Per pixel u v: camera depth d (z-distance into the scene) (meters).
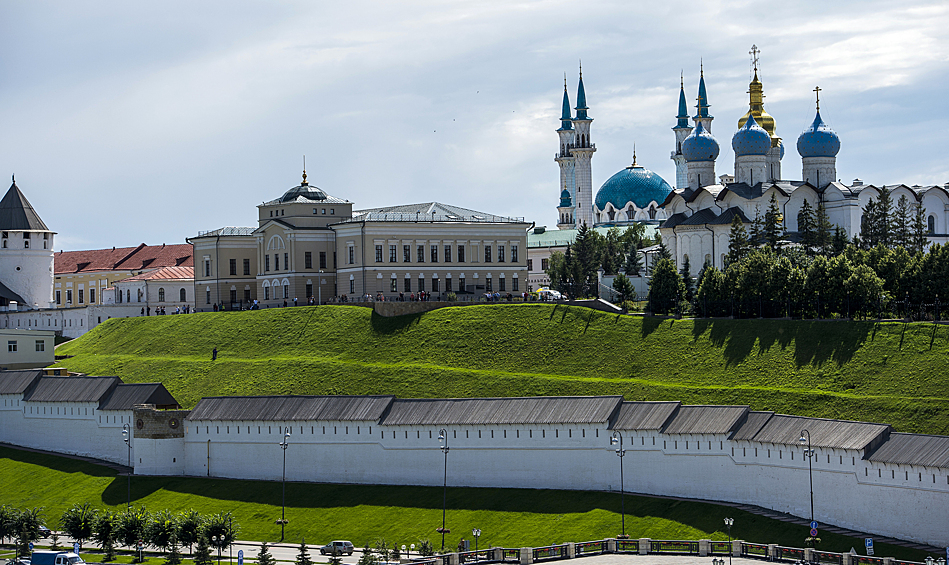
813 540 144.25
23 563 153.50
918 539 140.75
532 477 173.50
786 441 154.62
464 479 177.38
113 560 160.62
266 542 168.12
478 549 156.75
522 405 177.38
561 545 146.00
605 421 169.50
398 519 169.38
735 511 155.25
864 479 146.25
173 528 158.88
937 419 166.00
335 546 157.00
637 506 161.62
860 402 174.75
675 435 164.38
